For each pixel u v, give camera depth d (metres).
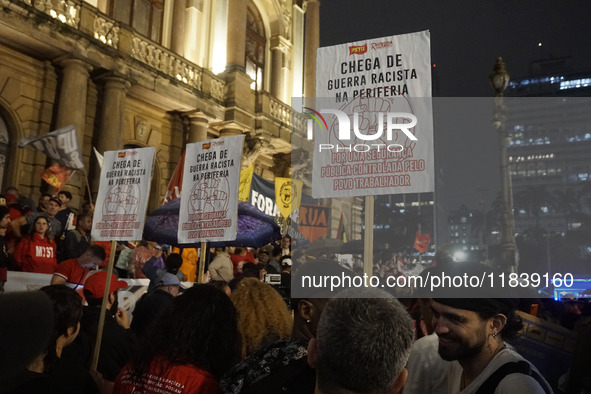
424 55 2.43
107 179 5.10
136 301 6.42
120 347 3.79
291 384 1.79
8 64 10.94
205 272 8.09
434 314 1.76
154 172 14.35
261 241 7.89
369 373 1.19
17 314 1.42
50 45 10.77
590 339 2.26
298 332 2.11
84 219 7.51
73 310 2.65
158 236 7.66
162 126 14.67
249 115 16.41
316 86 2.60
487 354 1.67
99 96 12.41
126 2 14.51
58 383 1.80
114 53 11.98
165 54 13.95
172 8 15.88
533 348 2.39
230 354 2.18
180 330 2.09
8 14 9.98
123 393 2.11
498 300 1.66
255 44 19.50
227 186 4.71
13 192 8.30
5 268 5.72
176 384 1.99
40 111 11.43
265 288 2.60
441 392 2.00
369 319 1.23
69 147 9.30
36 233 6.52
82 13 11.48
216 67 16.80
